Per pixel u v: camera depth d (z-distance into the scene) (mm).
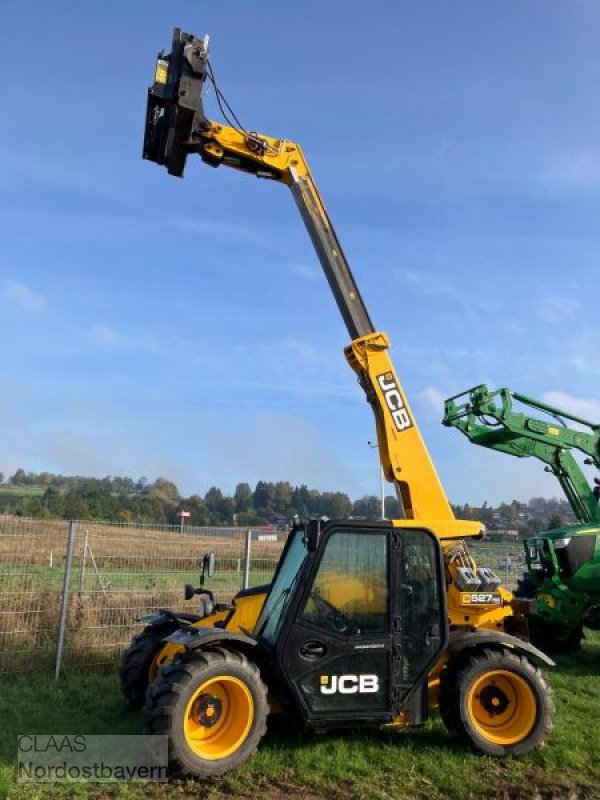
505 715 6145
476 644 6172
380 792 5164
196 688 5305
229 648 5711
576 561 10609
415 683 5898
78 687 7672
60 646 8180
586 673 9516
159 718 5211
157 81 7051
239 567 10469
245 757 5375
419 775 5539
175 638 5695
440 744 6164
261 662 5848
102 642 8750
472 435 11906
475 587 6520
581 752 6121
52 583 8867
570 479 11859
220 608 7250
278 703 5922
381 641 5840
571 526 11336
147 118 7238
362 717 5730
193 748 5281
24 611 8469
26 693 7418
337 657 5738
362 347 7168
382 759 5793
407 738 6289
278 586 6426
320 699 5664
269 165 7383
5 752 5742
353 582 5910
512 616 6727
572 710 7543
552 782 5527
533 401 11922
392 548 6035
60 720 6586
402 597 6012
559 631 11062
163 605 9586
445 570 6570
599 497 11789
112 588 9398
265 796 5059
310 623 5715
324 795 5109
